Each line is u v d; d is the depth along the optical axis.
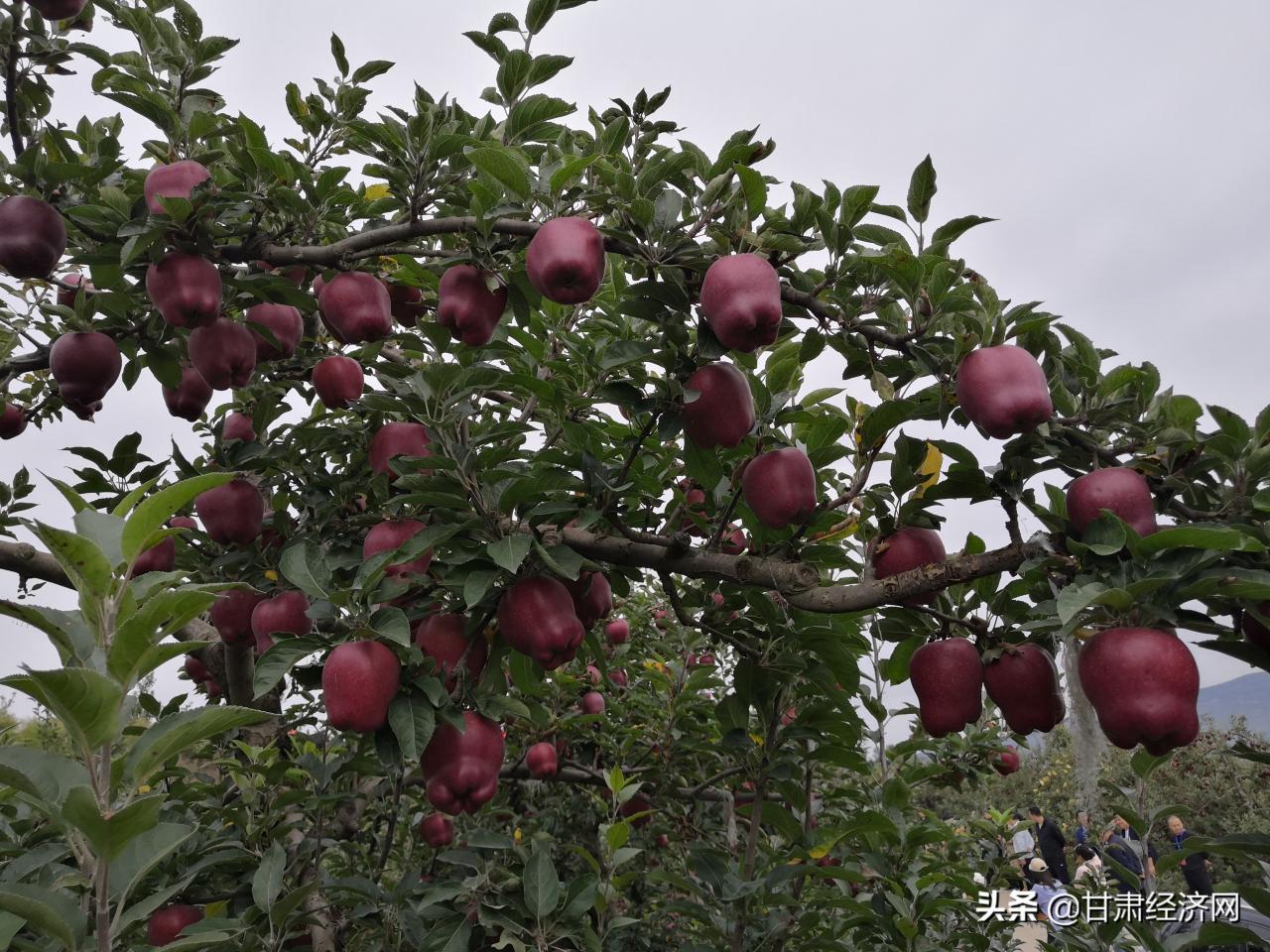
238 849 1.26
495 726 1.07
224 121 1.36
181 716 0.62
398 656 1.00
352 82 1.31
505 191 1.07
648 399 1.03
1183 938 1.05
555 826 2.33
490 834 1.21
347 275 1.22
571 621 1.07
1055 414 0.91
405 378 1.23
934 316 0.93
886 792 1.35
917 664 0.98
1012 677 0.94
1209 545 0.73
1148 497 0.81
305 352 1.65
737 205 0.96
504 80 1.24
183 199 1.09
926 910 1.25
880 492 1.06
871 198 0.95
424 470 1.10
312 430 1.42
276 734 1.58
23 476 1.59
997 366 0.87
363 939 1.50
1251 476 0.80
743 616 1.29
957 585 1.06
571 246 0.95
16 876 0.87
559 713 1.98
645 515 1.24
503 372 1.09
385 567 1.00
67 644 0.61
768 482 1.03
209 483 0.62
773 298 0.91
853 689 1.24
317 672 1.02
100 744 0.59
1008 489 0.89
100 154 1.27
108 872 0.65
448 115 1.23
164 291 1.14
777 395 1.12
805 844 1.34
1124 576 0.77
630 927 2.01
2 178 1.17
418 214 1.14
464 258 1.07
